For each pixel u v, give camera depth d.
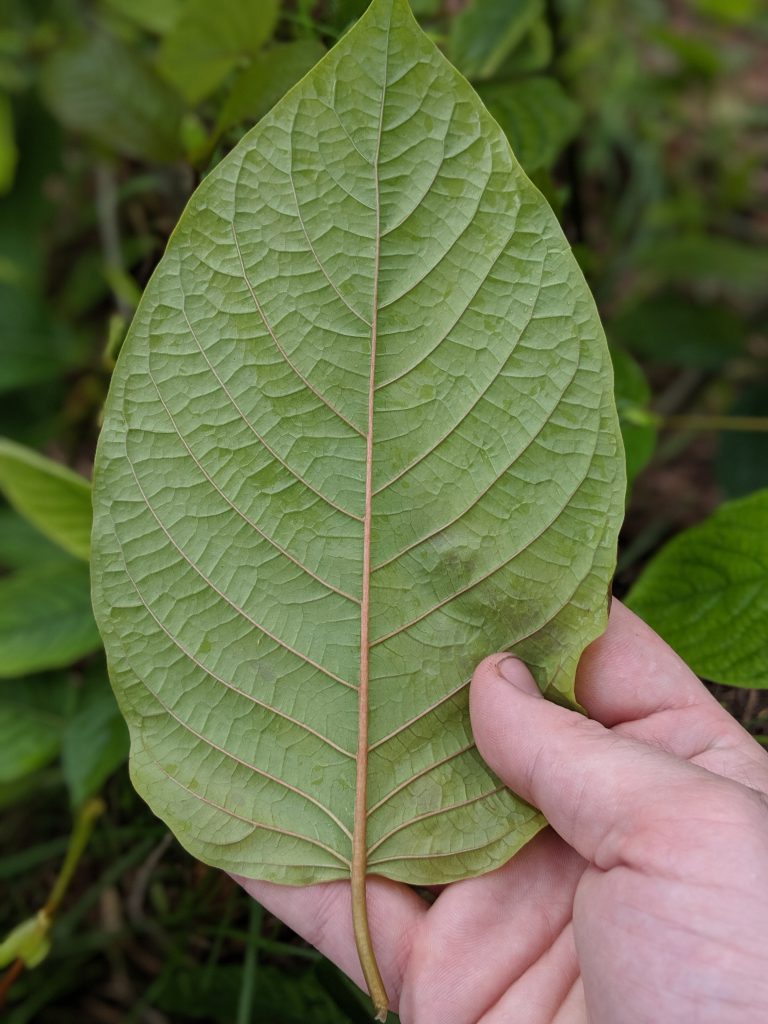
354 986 0.23
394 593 0.19
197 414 0.19
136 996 0.32
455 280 0.18
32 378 0.42
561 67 0.34
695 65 0.44
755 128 0.53
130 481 0.19
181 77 0.28
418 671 0.20
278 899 0.21
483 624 0.19
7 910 0.33
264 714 0.19
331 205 0.18
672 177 0.49
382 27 0.17
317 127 0.18
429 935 0.20
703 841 0.16
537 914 0.20
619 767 0.18
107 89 0.29
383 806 0.20
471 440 0.19
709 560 0.24
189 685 0.19
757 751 0.21
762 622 0.22
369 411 0.19
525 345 0.18
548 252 0.18
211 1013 0.28
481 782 0.20
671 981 0.16
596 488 0.18
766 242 0.48
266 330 0.19
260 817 0.19
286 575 0.19
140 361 0.18
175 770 0.19
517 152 0.25
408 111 0.18
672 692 0.21
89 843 0.31
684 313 0.43
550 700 0.19
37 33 0.42
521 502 0.19
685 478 0.44
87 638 0.29
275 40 0.28
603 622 0.19
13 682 0.31
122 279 0.34
